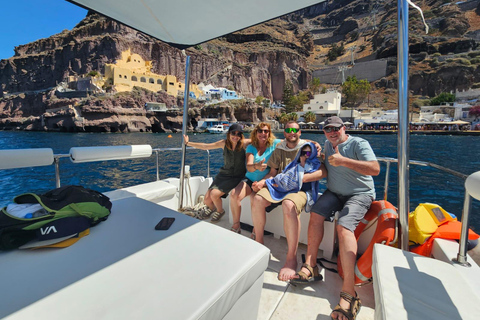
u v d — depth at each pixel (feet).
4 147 94.58
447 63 287.07
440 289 3.21
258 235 7.11
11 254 3.71
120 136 171.53
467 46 301.22
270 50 387.34
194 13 6.37
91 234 4.40
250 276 3.64
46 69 300.81
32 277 3.20
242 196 7.90
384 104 266.77
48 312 2.65
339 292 5.59
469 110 189.26
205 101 268.62
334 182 6.59
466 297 3.08
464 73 267.39
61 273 3.30
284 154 7.91
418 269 3.67
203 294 2.98
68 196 4.55
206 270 3.44
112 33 302.86
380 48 345.72
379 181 38.86
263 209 6.93
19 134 191.01
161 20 6.80
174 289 3.05
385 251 4.20
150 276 3.29
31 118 239.91
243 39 426.51
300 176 6.67
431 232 5.28
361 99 279.08
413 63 315.37
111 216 5.21
